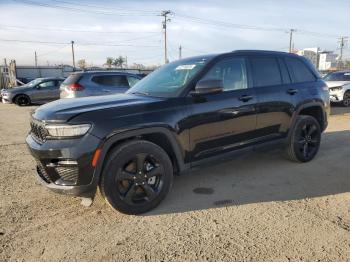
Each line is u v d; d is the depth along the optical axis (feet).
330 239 10.92
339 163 18.97
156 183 13.34
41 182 12.70
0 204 14.07
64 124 11.51
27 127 34.68
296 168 18.11
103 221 12.45
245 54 16.42
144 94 14.80
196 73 14.44
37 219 12.69
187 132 13.70
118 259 10.09
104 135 11.78
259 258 9.96
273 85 17.12
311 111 19.72
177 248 10.59
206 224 12.09
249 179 16.56
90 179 11.80
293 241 10.84
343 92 45.75
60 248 10.73
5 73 102.68
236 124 15.26
